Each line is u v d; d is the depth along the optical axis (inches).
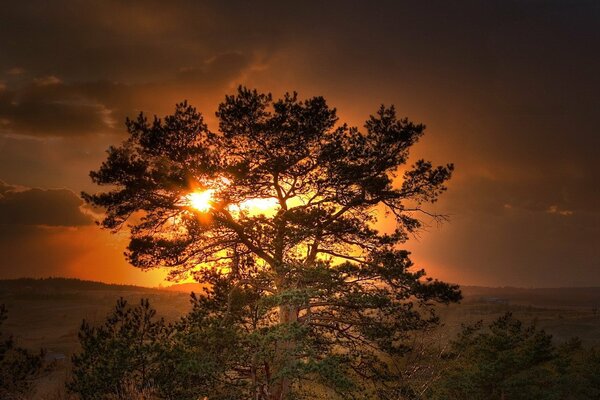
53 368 602.2
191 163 683.4
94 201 685.9
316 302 592.7
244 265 668.7
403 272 627.8
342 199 706.8
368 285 627.8
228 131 711.1
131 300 3978.8
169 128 698.8
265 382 469.1
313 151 713.0
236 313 526.3
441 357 658.2
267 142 708.7
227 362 480.4
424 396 590.6
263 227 598.2
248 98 704.4
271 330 458.3
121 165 676.1
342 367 513.0
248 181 681.6
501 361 701.9
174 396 481.1
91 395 475.5
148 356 498.9
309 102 700.0
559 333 2249.0
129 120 705.6
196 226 644.7
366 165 708.7
